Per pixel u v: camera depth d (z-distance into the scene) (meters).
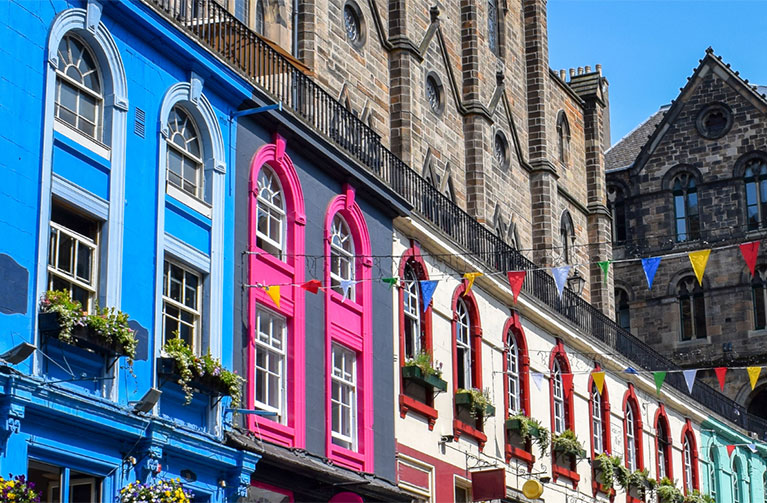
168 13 28.06
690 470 58.31
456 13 47.41
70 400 23.66
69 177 24.91
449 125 45.50
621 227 73.50
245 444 28.22
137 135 26.83
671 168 72.44
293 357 31.16
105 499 24.69
